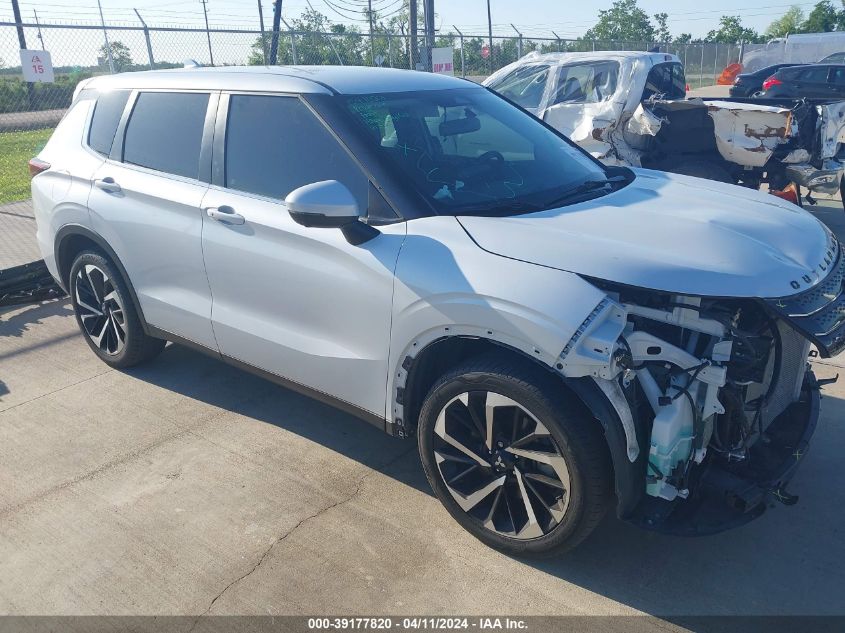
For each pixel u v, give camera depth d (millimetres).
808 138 7461
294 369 3453
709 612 2680
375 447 3781
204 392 4383
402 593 2775
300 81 3504
